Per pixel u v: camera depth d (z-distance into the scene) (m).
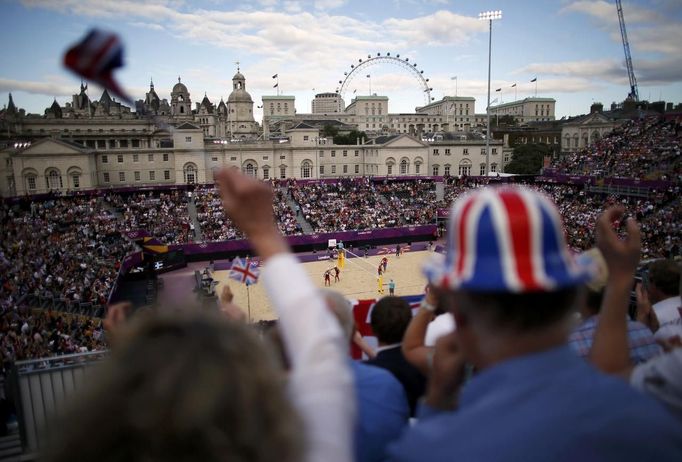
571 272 2.68
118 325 3.73
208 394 1.81
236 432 1.81
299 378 2.58
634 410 2.43
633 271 3.99
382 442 4.34
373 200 95.62
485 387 2.68
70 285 46.06
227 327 2.20
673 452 2.34
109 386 1.86
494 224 2.69
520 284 2.50
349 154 117.00
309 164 112.06
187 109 170.38
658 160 80.75
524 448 2.30
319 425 2.40
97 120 119.62
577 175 89.19
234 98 198.00
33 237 57.41
